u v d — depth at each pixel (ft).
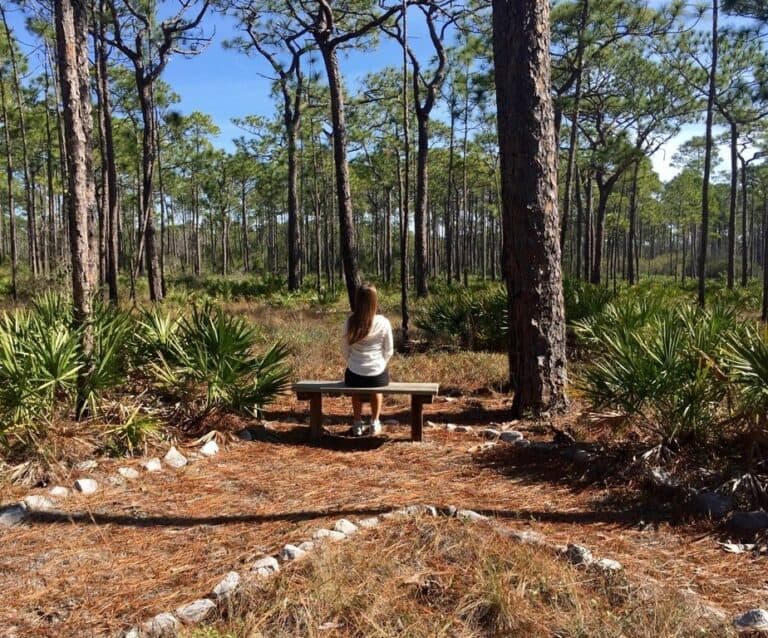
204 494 14.60
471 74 80.12
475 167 126.31
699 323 20.11
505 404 24.04
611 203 161.07
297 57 81.76
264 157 114.73
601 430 18.02
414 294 78.84
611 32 62.03
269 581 9.86
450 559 10.73
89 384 17.35
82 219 18.06
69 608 9.67
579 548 11.00
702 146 109.91
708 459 15.49
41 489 14.30
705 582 10.55
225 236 154.20
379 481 15.61
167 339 20.66
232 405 20.10
